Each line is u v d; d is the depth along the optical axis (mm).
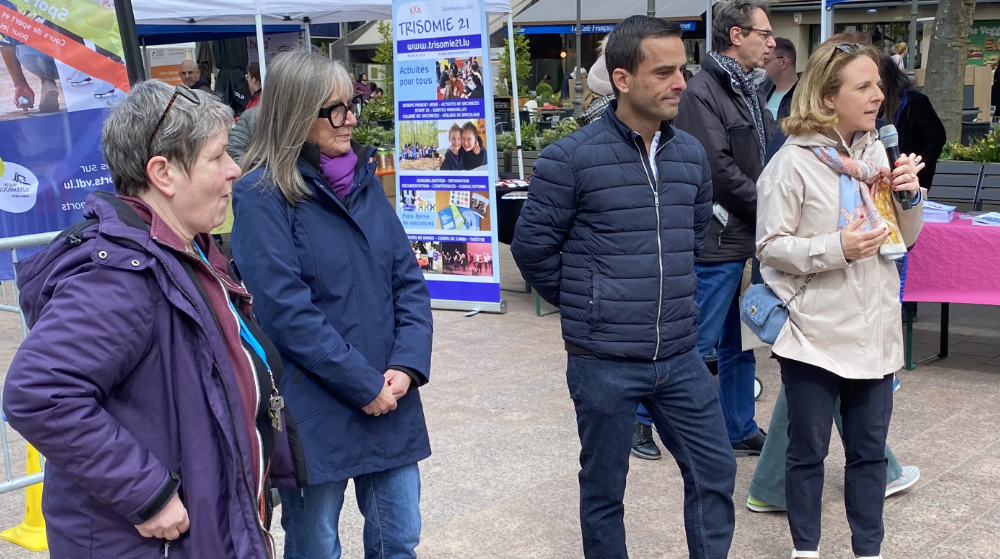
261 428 1882
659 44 2555
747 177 4164
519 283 8430
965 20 8930
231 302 1910
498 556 3395
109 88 3701
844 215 2930
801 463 3092
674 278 2701
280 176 2357
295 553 2527
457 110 7156
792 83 5164
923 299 5285
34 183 3660
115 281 1637
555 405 5062
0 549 3564
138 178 1743
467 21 7047
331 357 2320
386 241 2562
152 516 1653
